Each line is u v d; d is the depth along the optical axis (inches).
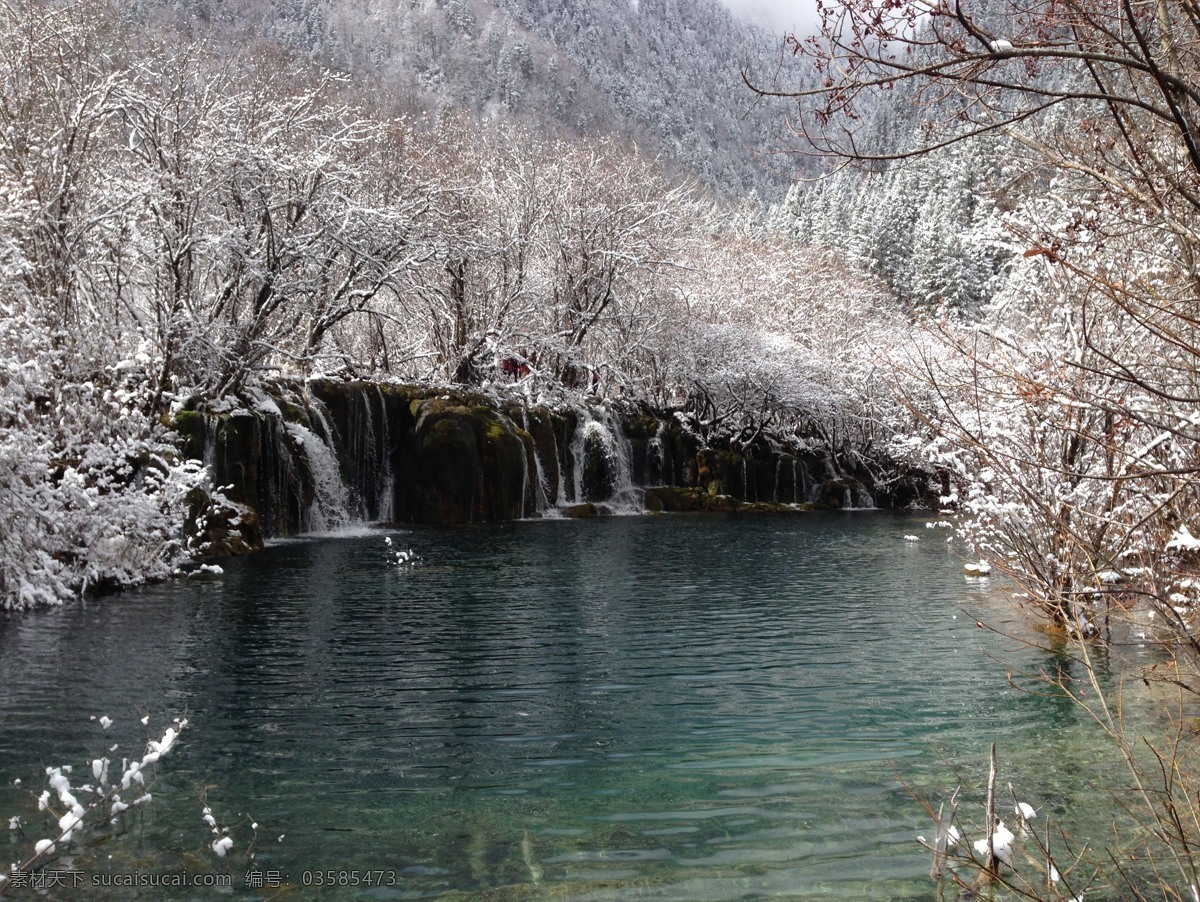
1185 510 300.7
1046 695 361.1
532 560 738.2
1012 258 444.8
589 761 293.9
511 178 1357.0
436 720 333.4
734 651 437.4
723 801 261.9
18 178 642.2
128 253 748.6
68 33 725.9
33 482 510.9
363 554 748.0
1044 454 382.9
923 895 209.5
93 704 345.4
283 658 415.2
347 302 975.0
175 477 602.9
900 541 908.0
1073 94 154.7
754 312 1715.1
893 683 382.0
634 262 1363.2
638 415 1400.1
